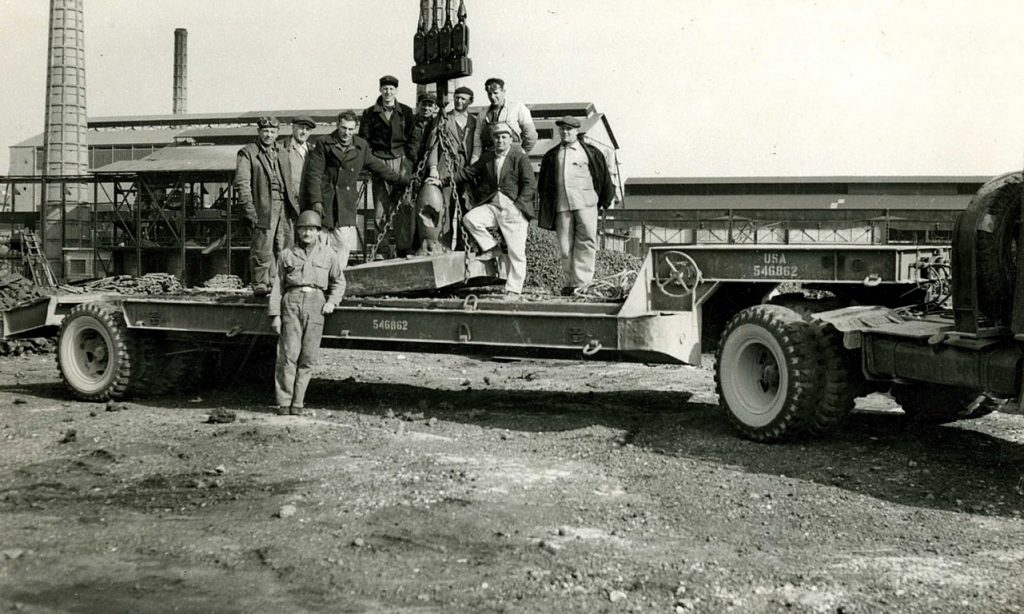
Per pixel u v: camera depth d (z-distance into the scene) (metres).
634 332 6.95
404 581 3.90
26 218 47.81
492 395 9.30
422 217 8.80
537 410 8.32
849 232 50.25
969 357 5.68
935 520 4.83
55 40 46.69
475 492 5.32
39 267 28.72
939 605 3.62
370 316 8.00
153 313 9.03
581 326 7.16
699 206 57.88
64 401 9.27
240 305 8.58
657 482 5.60
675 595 3.74
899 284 6.97
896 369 6.14
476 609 3.59
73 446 6.73
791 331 6.45
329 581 3.90
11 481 5.71
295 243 9.25
